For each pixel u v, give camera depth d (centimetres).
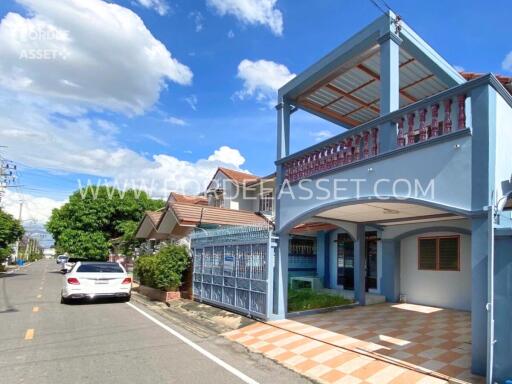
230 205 2131
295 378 540
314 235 1614
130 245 2814
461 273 1065
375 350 655
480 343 512
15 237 2820
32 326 867
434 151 582
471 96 543
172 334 805
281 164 957
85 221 3030
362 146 727
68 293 1202
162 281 1284
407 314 995
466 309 1043
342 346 684
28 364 585
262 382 522
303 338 748
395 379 523
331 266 1539
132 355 641
